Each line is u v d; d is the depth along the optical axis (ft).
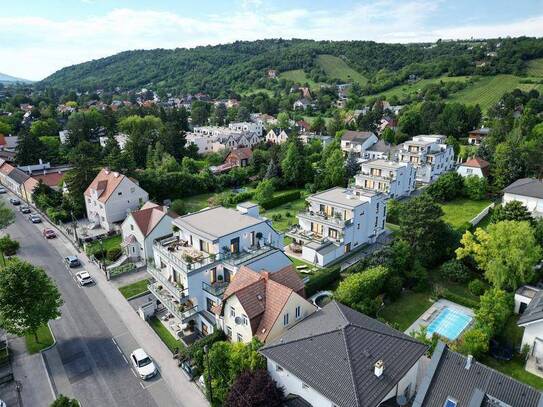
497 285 140.36
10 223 218.18
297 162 309.42
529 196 220.02
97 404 102.42
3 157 364.17
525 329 113.39
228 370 99.25
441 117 459.73
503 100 483.10
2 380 110.63
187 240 144.77
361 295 132.46
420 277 153.07
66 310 145.38
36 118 558.97
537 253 141.08
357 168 305.73
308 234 194.90
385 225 226.38
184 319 125.59
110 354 121.60
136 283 165.68
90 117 475.31
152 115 488.44
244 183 331.98
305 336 95.96
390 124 507.30
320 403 84.38
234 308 111.45
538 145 283.59
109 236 217.56
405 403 87.56
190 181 301.84
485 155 316.40
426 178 304.30
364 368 84.58
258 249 137.59
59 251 198.29
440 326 131.03
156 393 105.81
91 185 240.73
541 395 74.38
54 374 113.60
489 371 82.99
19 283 117.19
